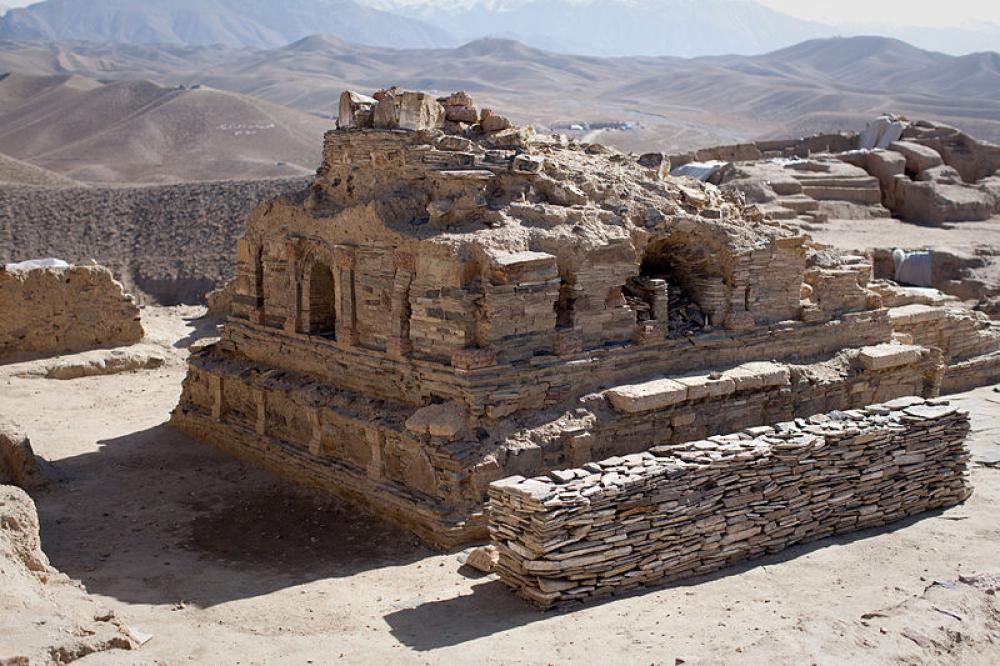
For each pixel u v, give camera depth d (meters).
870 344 21.16
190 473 19.27
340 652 11.46
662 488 13.70
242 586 14.14
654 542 13.65
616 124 167.62
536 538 12.74
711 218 19.11
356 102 19.22
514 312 16.09
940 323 24.20
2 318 26.59
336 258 17.91
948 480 16.89
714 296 18.97
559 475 13.48
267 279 20.31
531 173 17.78
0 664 8.66
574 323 16.95
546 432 16.05
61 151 150.38
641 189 19.25
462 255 15.93
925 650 10.08
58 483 18.48
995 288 31.66
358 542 15.91
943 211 40.66
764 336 19.31
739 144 47.09
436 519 15.41
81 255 71.00
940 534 15.59
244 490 18.33
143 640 11.76
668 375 17.91
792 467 15.02
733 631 11.64
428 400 16.38
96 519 16.84
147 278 68.38
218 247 70.94
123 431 22.11
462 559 15.00
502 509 13.37
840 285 20.80
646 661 10.75
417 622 12.48
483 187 17.39
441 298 16.17
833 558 14.67
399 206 17.47
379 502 16.64
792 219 37.97
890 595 12.77
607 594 13.25
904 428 16.20
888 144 47.03
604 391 16.89
